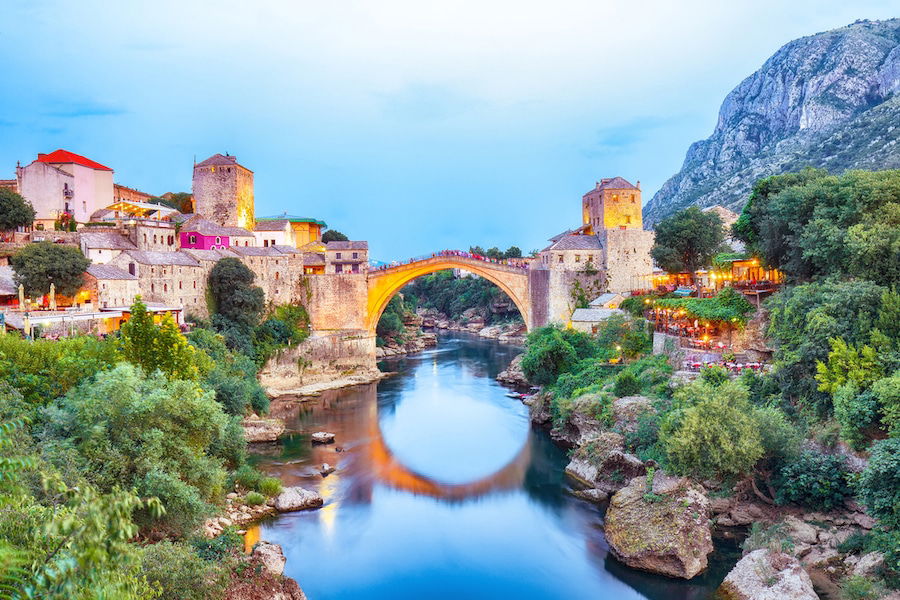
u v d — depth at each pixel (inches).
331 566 1450.5
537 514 1717.5
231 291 3403.1
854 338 1531.7
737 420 1486.2
